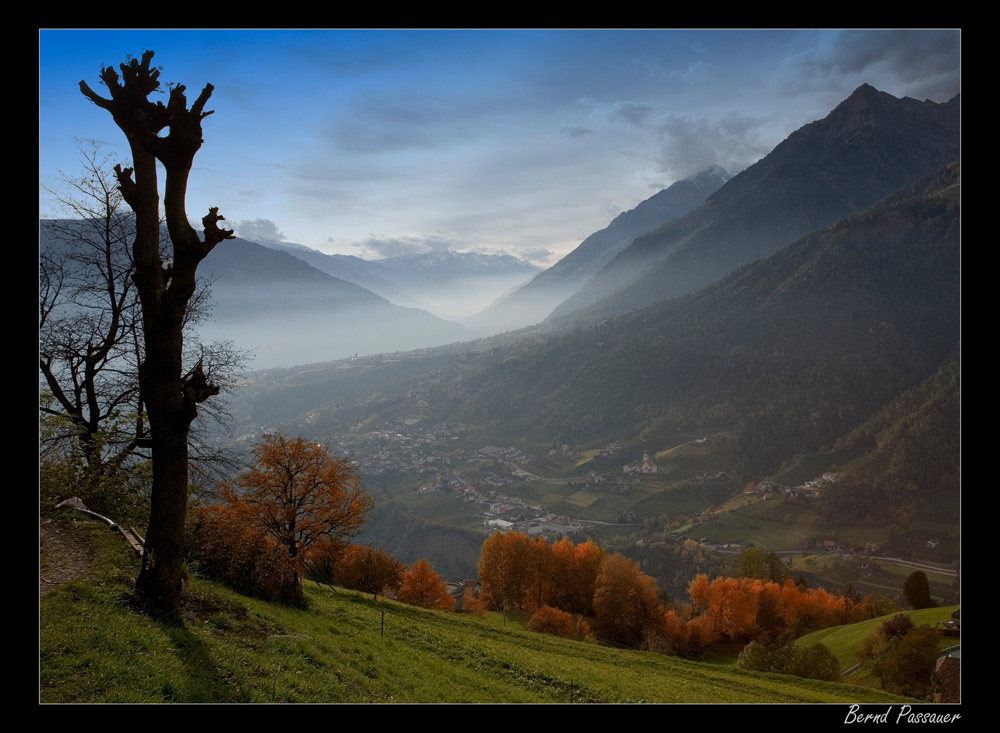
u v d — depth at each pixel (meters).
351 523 23.94
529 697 17.86
